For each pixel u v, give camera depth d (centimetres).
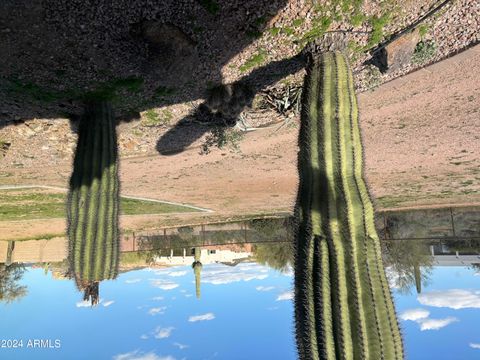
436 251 1441
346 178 392
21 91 542
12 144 675
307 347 355
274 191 1015
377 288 346
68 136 668
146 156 803
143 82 551
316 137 414
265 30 514
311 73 464
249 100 624
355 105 430
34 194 895
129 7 456
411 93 718
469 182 984
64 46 477
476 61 649
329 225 371
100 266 455
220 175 928
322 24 514
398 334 337
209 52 527
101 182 476
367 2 514
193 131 727
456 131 809
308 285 367
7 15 434
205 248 1363
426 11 552
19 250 1237
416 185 999
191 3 470
